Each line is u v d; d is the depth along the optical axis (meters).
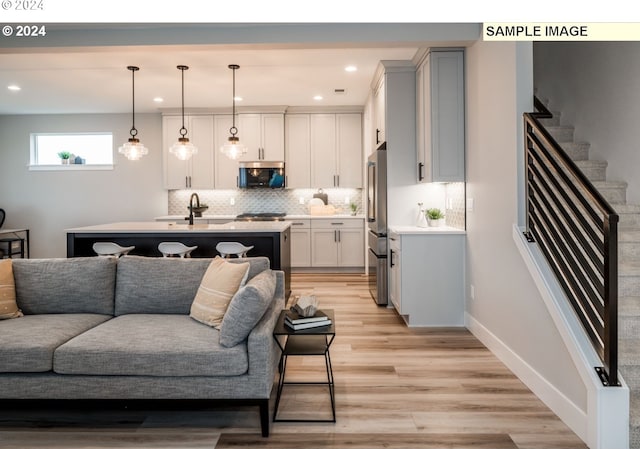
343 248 6.89
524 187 2.73
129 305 2.75
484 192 3.42
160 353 2.10
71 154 7.21
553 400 2.35
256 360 2.11
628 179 3.12
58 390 2.12
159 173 7.16
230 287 2.46
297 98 6.35
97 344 2.14
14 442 2.08
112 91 5.79
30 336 2.22
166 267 2.80
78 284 2.75
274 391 2.63
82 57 4.41
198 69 4.84
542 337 2.48
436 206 4.67
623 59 3.15
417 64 4.48
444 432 2.14
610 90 3.29
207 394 2.11
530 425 2.21
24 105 6.55
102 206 7.21
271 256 4.59
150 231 4.12
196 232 4.10
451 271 4.01
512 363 2.91
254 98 6.32
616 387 1.91
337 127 7.00
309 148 7.02
